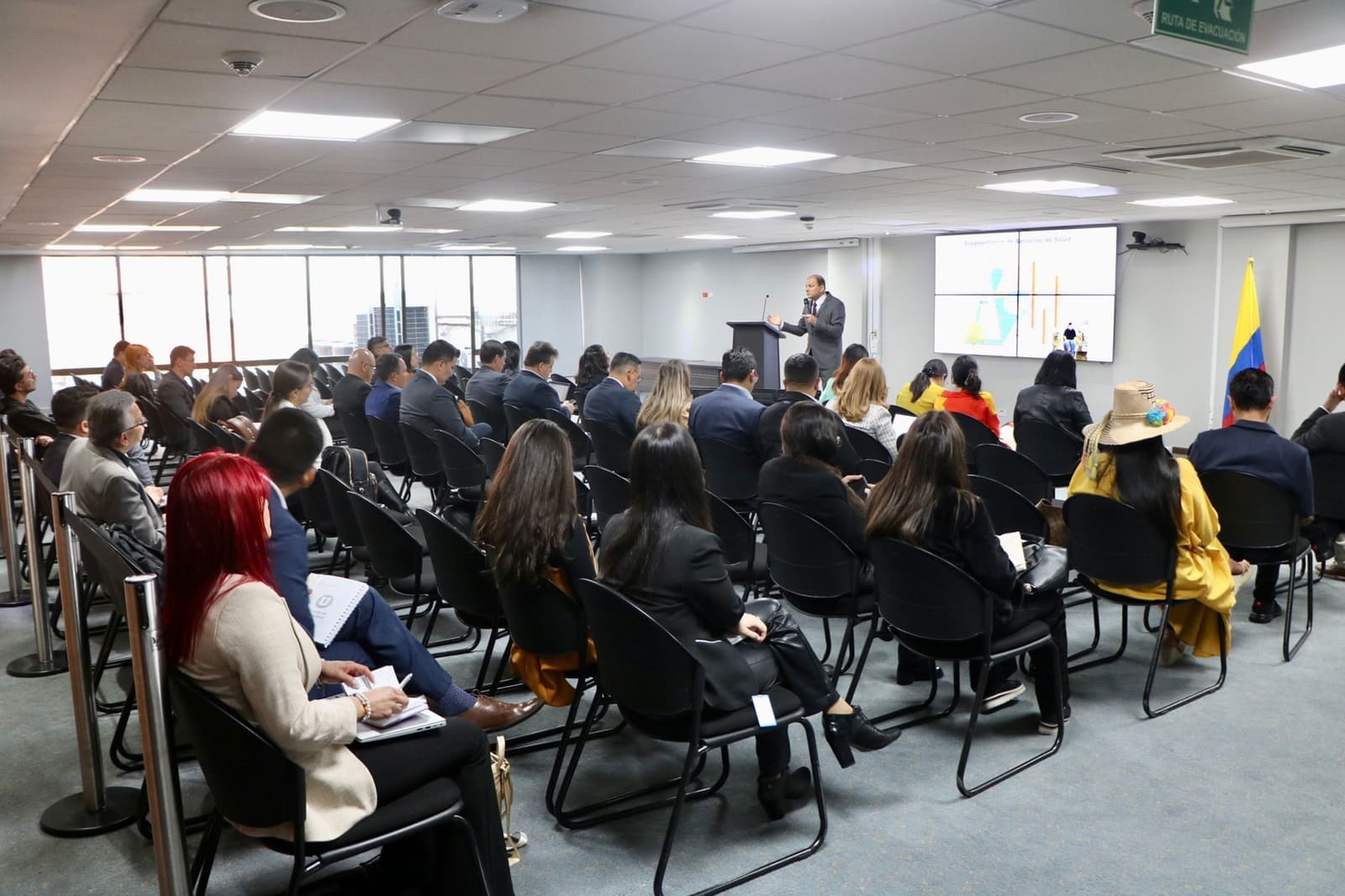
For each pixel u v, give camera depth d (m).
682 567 2.40
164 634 1.80
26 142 4.56
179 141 4.64
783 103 4.11
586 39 3.04
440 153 5.29
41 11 2.54
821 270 14.76
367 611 2.51
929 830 2.66
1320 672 3.80
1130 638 4.21
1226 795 2.83
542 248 15.44
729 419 4.75
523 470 2.66
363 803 1.87
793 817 2.74
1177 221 10.38
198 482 1.77
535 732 3.30
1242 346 9.52
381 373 6.67
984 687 2.86
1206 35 2.60
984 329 12.29
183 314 14.72
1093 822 2.69
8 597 4.84
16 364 5.79
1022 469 4.83
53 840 2.65
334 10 2.64
